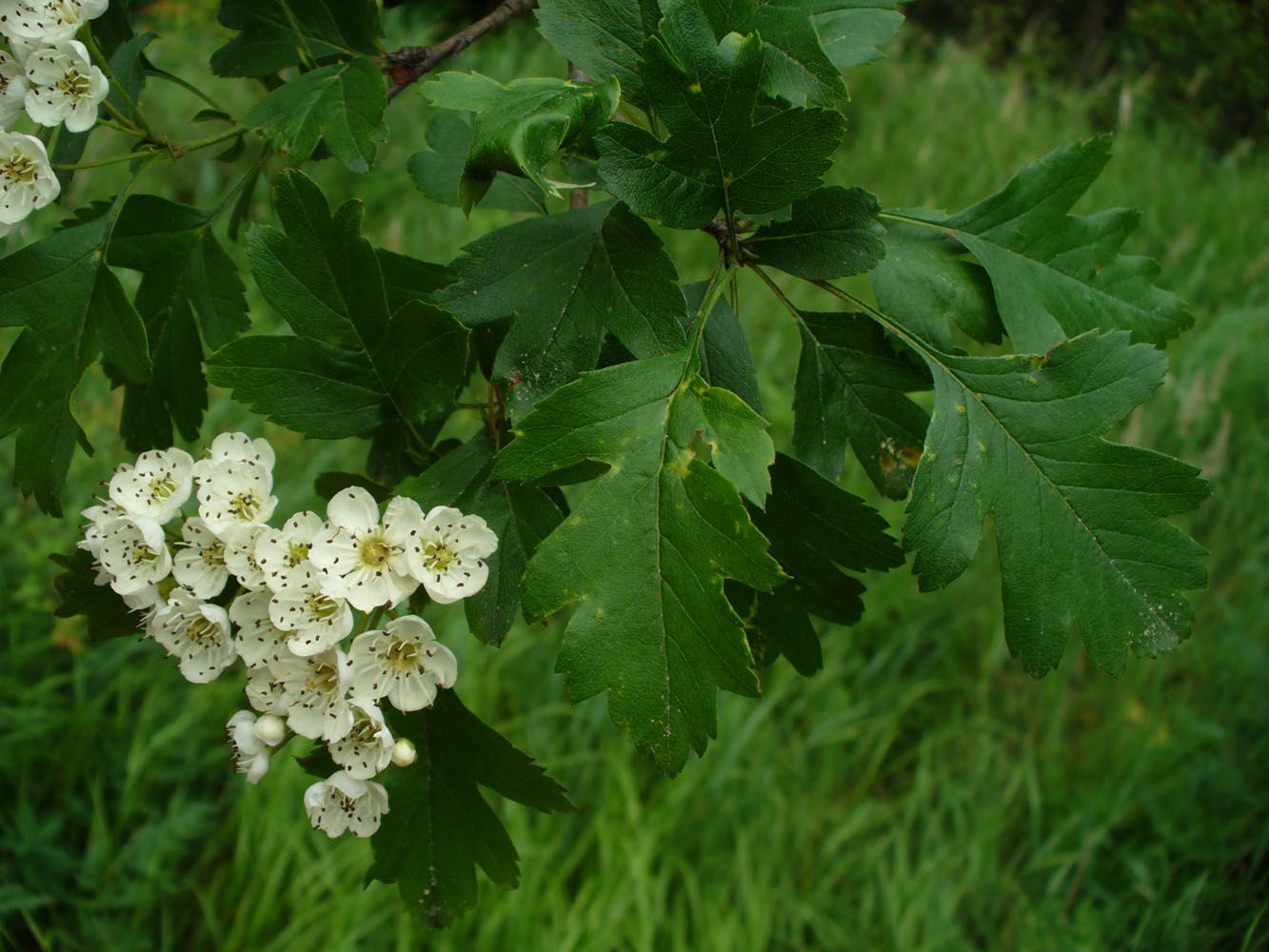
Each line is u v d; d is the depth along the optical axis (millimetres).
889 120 1231
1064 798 673
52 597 645
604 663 218
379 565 228
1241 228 1135
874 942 606
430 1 1146
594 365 232
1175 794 659
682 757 217
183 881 602
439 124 312
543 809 246
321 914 572
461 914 248
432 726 248
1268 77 1341
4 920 571
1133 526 245
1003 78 1423
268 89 308
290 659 233
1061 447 248
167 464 241
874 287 267
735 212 233
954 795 650
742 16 234
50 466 249
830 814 662
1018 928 612
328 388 240
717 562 217
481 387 309
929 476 247
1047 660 245
